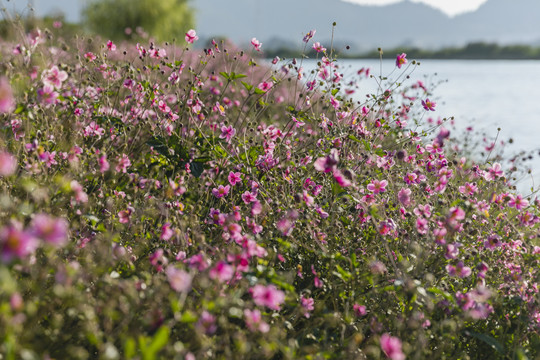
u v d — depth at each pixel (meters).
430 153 3.72
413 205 3.42
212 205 3.17
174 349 1.69
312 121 4.05
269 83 3.84
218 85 5.62
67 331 1.92
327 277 2.66
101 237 2.38
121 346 1.87
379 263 2.54
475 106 14.76
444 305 2.49
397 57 4.03
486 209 3.24
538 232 3.30
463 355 2.37
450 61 58.03
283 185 3.19
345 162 3.46
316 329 2.33
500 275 2.95
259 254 2.23
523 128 11.27
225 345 1.95
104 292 1.94
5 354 1.49
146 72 4.03
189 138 3.78
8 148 2.85
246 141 3.65
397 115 4.69
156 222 2.77
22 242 1.40
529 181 6.01
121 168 2.96
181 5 17.66
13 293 1.55
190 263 2.07
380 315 2.49
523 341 2.61
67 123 3.32
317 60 4.09
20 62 2.92
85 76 3.86
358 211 3.24
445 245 2.61
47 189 2.28
